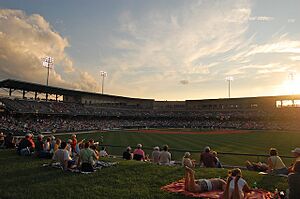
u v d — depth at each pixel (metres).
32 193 8.70
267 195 8.53
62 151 12.30
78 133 58.12
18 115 62.88
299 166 7.03
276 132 60.84
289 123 77.38
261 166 13.57
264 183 10.03
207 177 10.88
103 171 11.71
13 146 20.11
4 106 61.53
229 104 98.44
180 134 56.16
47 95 78.25
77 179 10.40
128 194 8.63
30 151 16.31
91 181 10.12
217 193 8.48
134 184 9.76
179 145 35.50
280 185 9.78
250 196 8.17
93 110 87.31
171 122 94.88
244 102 95.00
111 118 88.75
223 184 8.91
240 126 81.62
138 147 17.03
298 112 81.50
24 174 11.16
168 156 15.09
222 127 82.38
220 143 37.81
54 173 11.32
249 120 86.75
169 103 110.88
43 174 11.15
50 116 71.12
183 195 8.45
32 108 66.56
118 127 79.94
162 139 44.41
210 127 84.81
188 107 107.56
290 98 85.75
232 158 23.44
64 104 81.12
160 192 8.80
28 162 13.69
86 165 11.72
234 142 39.12
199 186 8.70
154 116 98.00
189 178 8.76
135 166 12.80
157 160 15.52
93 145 14.48
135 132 62.81
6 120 57.75
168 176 10.91
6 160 14.27
